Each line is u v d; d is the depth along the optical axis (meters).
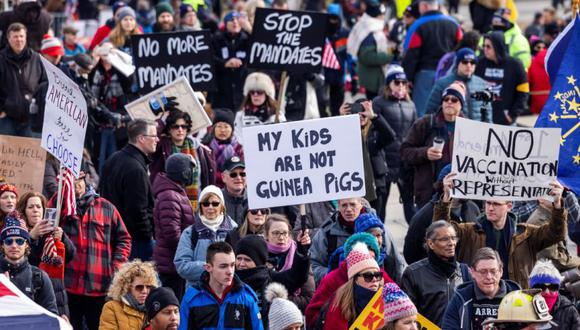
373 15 59.31
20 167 38.84
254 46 43.72
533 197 33.88
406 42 56.31
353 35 59.50
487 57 52.66
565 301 31.03
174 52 44.97
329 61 57.31
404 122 46.09
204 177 40.81
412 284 32.22
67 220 35.59
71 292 35.59
